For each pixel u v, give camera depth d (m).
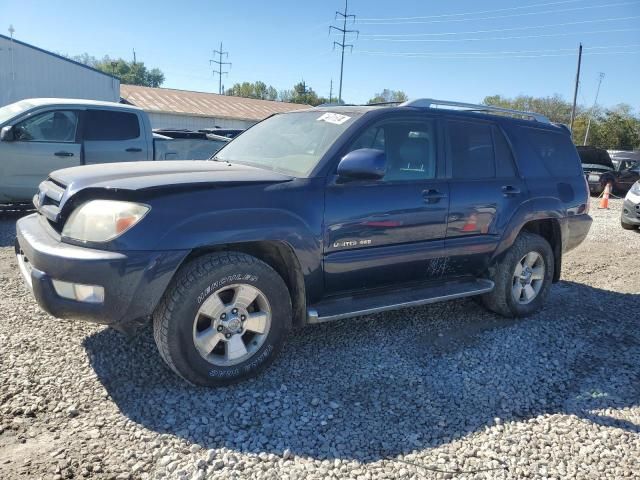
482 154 4.71
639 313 5.43
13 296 4.75
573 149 5.64
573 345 4.48
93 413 3.01
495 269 4.81
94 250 3.01
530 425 3.19
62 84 21.64
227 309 3.33
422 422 3.15
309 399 3.32
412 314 4.97
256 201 3.37
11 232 7.66
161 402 3.16
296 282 3.65
